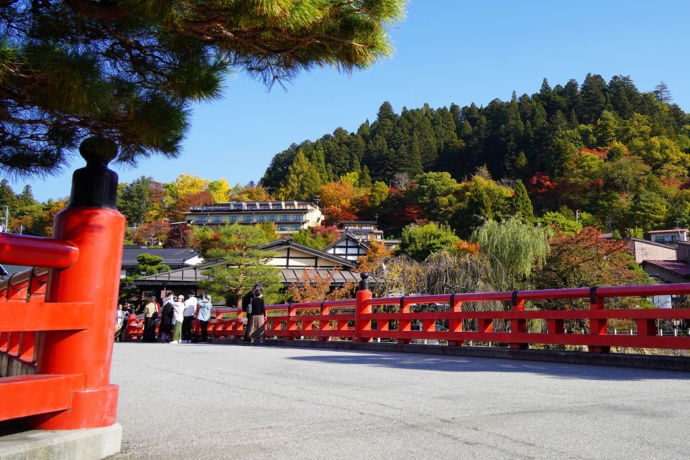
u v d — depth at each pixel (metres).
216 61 2.97
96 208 2.09
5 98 2.59
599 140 107.31
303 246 26.97
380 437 2.56
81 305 1.99
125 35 2.79
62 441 1.87
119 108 2.58
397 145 131.88
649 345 5.81
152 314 17.48
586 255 18.73
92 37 2.84
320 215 90.50
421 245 33.41
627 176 76.75
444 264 17.61
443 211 75.75
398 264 18.52
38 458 1.78
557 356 6.72
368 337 9.89
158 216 94.69
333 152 132.38
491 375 5.09
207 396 3.84
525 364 6.37
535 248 18.72
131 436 2.58
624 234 64.31
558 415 3.06
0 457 1.64
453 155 122.56
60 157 3.31
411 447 2.38
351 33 2.63
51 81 2.29
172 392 4.05
